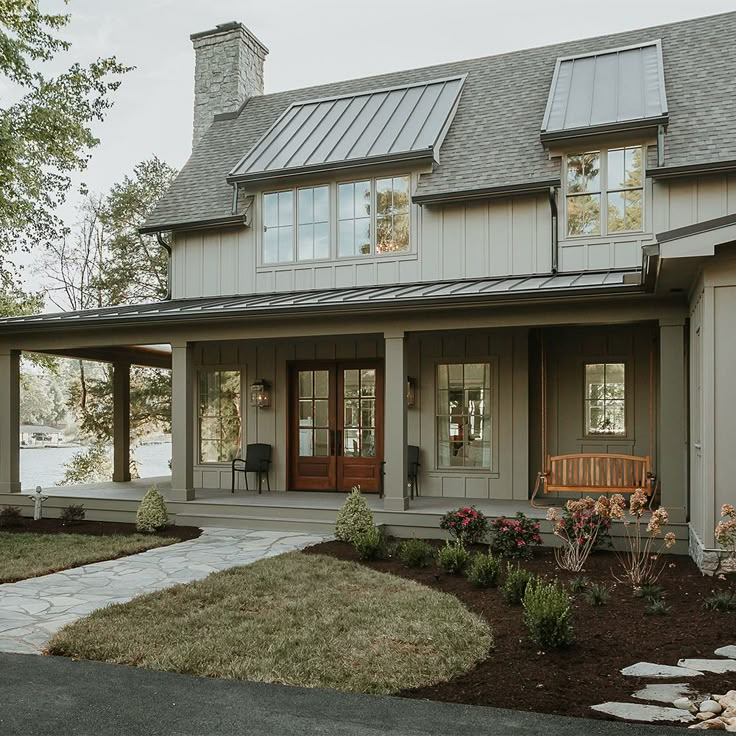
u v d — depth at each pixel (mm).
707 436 7102
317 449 12664
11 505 11750
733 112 10766
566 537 7891
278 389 12773
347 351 12398
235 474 12977
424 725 3756
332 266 12438
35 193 18672
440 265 11711
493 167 11570
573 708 3984
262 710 3961
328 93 15453
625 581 6918
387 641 5125
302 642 5098
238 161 14070
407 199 12031
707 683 4301
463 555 7309
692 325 8375
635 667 4598
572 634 5035
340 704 4055
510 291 8703
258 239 13031
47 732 3678
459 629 5363
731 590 6461
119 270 23797
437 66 15070
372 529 8430
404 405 9742
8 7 15141
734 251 6973
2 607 6133
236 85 15891
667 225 10539
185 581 7121
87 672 4578
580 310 8875
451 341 11602
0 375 11789
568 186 11148
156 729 3715
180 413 10891
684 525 8391
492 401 11383
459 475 11484
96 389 23281
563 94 12086
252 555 8438
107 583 7059
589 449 11211
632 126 10469
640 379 10992
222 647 4977
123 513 11289
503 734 3637
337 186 12516
